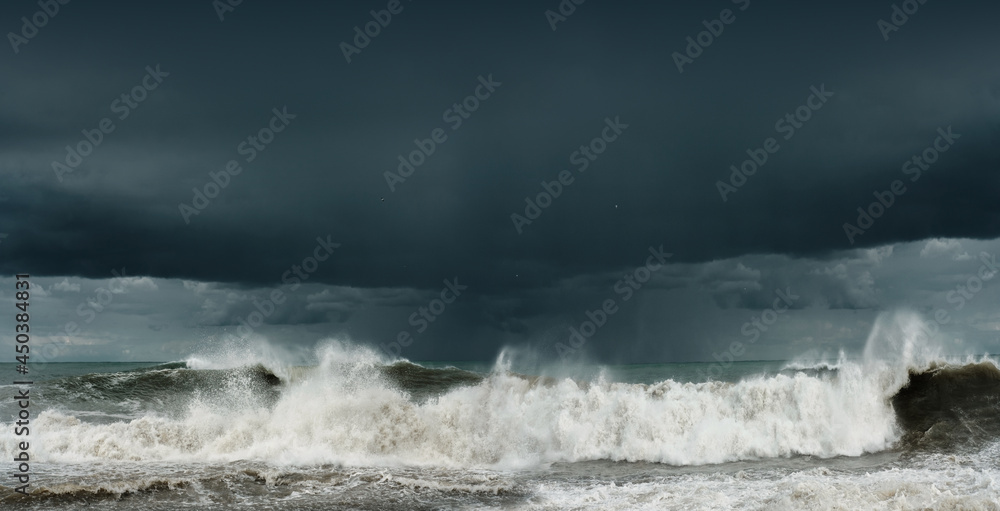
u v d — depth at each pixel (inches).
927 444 601.9
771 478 513.3
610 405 665.6
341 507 450.6
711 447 610.5
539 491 492.4
